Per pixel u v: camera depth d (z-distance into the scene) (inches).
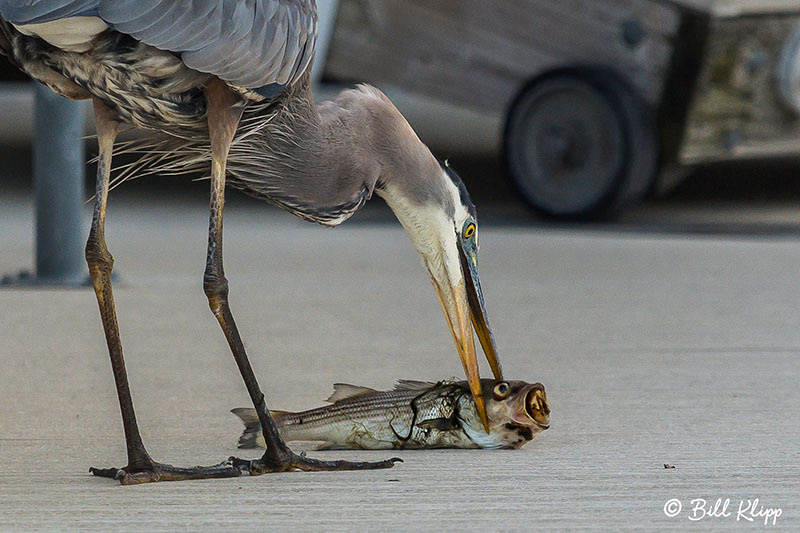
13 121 1555.1
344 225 859.4
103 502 286.5
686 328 526.0
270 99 319.3
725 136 845.2
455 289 352.8
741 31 810.8
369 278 645.9
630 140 818.8
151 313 541.0
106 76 299.7
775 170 1222.3
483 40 857.5
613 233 818.2
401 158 345.1
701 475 313.4
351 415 339.9
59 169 608.1
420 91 866.8
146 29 277.0
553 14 841.5
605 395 408.8
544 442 348.2
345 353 469.1
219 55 291.9
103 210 311.3
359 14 845.2
